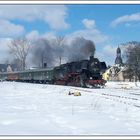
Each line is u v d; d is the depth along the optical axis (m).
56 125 12.61
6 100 23.59
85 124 13.08
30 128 11.80
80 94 30.17
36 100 23.98
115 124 13.27
